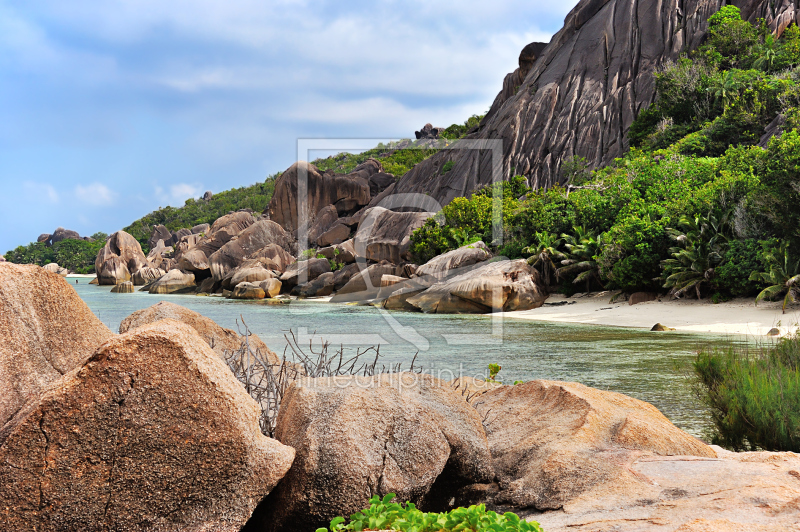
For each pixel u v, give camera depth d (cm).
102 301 4025
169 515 254
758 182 2242
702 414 723
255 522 313
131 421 246
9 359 267
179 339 258
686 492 277
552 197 3412
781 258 1998
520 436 396
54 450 234
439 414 349
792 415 471
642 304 2467
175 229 12938
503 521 239
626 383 975
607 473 314
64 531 237
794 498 242
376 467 304
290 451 287
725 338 1627
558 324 2197
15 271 284
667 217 2522
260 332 1265
